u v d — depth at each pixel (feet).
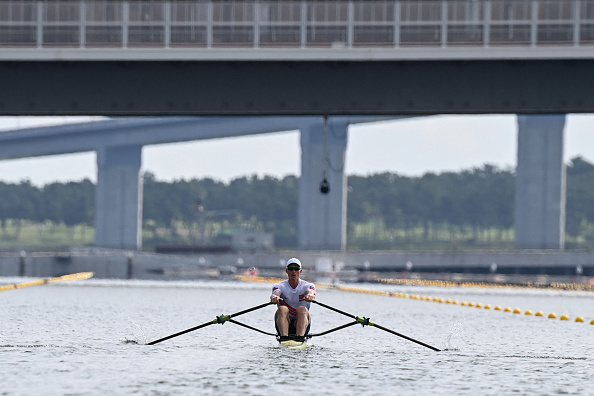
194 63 406.62
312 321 301.22
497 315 349.61
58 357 188.75
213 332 248.73
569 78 399.03
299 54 398.83
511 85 400.47
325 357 195.42
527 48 392.47
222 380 160.66
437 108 402.52
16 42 419.13
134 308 351.46
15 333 238.27
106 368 173.58
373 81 403.13
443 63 401.49
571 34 402.11
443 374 172.86
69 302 381.81
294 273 213.05
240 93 406.21
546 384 163.02
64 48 400.88
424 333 261.44
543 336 258.78
